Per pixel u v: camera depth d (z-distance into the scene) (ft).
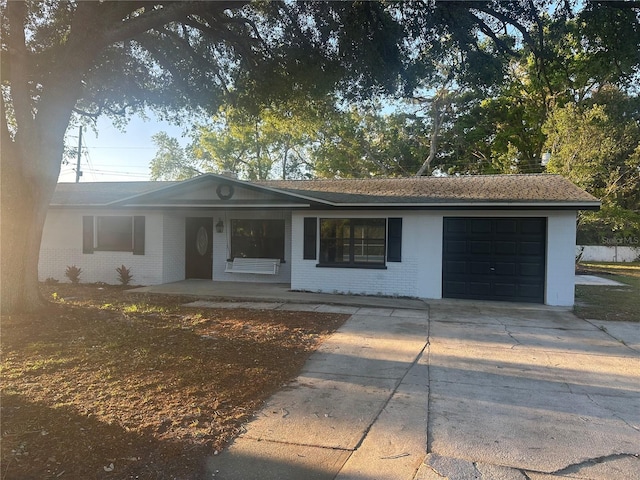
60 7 29.96
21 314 24.81
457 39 25.73
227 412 13.51
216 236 47.50
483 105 94.12
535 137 96.94
